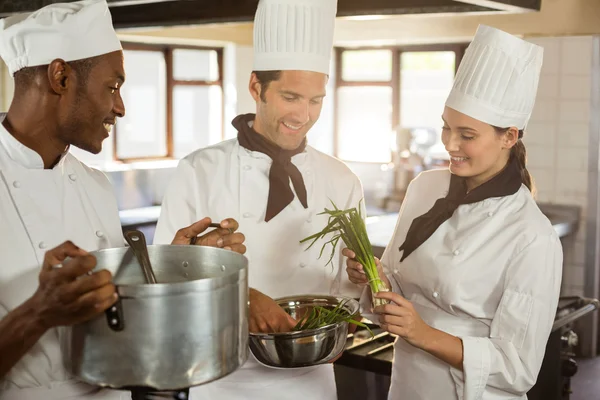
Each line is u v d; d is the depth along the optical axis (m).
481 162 2.08
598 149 5.57
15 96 1.65
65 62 1.60
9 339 1.27
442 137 2.16
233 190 2.26
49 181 1.69
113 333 1.25
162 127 7.02
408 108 7.25
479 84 2.05
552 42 5.64
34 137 1.64
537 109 5.78
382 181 7.24
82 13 1.61
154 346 1.25
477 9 2.55
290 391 2.19
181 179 2.29
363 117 7.57
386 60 7.31
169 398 1.36
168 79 6.94
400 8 2.63
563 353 3.14
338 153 7.79
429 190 2.36
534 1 2.58
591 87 5.54
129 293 1.23
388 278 2.39
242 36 7.14
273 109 2.14
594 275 5.68
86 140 1.68
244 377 2.16
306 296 2.11
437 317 2.21
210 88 7.28
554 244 2.09
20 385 1.63
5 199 1.63
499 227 2.12
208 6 2.95
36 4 2.52
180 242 1.76
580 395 4.98
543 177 5.81
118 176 6.45
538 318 2.04
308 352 1.76
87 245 1.76
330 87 7.65
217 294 1.28
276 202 2.24
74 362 1.31
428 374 2.20
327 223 2.33
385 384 2.96
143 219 5.89
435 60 7.02
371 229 5.52
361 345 3.05
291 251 2.27
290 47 2.08
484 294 2.12
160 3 3.09
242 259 1.42
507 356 2.03
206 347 1.27
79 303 1.21
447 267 2.14
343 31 6.82
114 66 1.67
